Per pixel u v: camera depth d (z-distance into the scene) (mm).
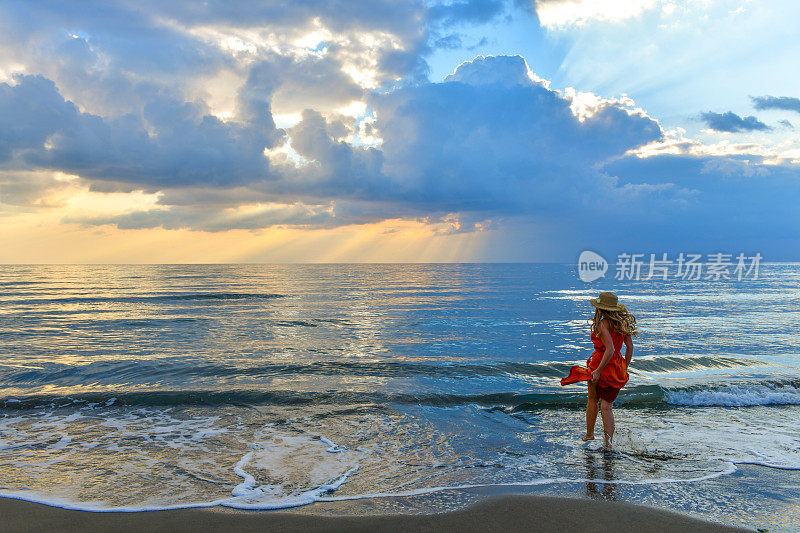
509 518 3623
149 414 6887
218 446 5582
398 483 4430
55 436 5957
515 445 5590
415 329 16531
